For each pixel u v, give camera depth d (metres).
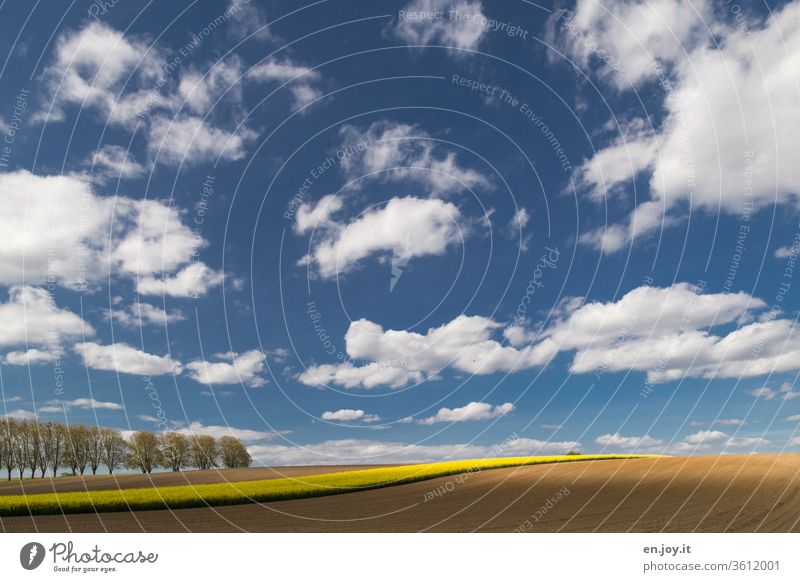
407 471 30.94
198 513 19.69
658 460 30.08
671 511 17.44
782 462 25.92
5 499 20.17
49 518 18.80
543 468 29.83
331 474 30.69
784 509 17.06
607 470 27.41
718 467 25.64
